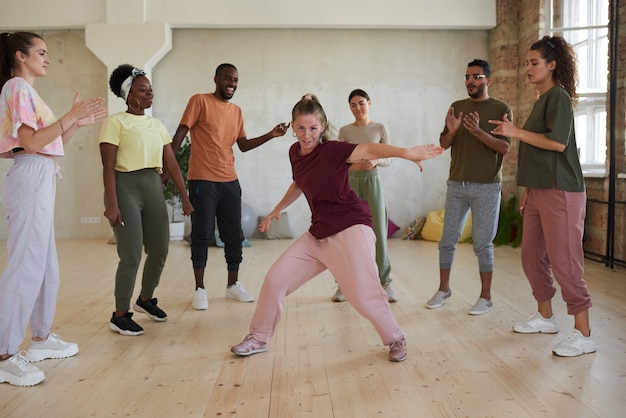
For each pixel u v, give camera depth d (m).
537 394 2.75
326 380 2.98
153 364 3.22
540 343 3.53
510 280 5.48
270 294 3.28
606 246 6.24
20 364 2.93
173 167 4.01
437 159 9.05
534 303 4.55
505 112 4.16
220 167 4.58
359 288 3.12
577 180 3.36
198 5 8.38
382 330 3.20
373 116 8.95
